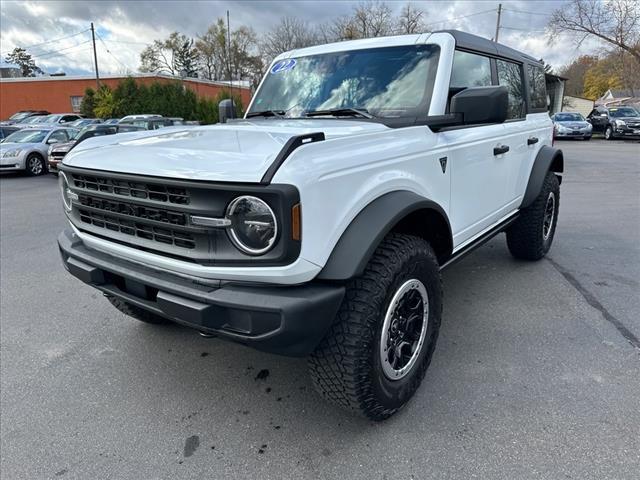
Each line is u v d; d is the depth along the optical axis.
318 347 2.16
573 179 10.88
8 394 2.80
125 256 2.32
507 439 2.29
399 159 2.36
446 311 3.71
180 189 1.95
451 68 2.99
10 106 37.44
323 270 1.96
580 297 3.93
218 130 2.60
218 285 1.99
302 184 1.81
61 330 3.61
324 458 2.23
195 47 61.28
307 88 3.42
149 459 2.26
